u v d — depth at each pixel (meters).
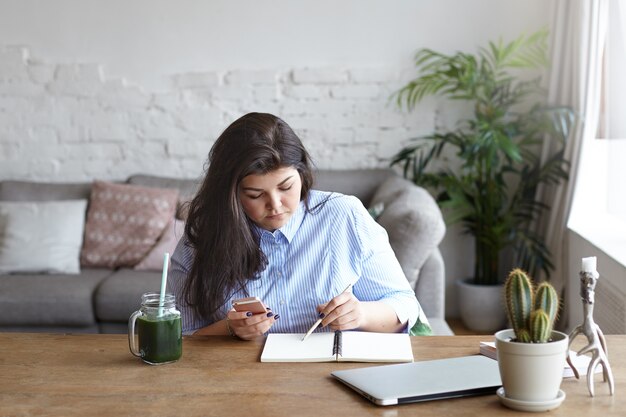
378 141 4.62
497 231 4.27
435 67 4.53
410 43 4.54
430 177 4.39
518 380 1.42
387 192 3.89
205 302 1.97
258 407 1.45
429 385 1.51
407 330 2.04
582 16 3.82
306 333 1.87
